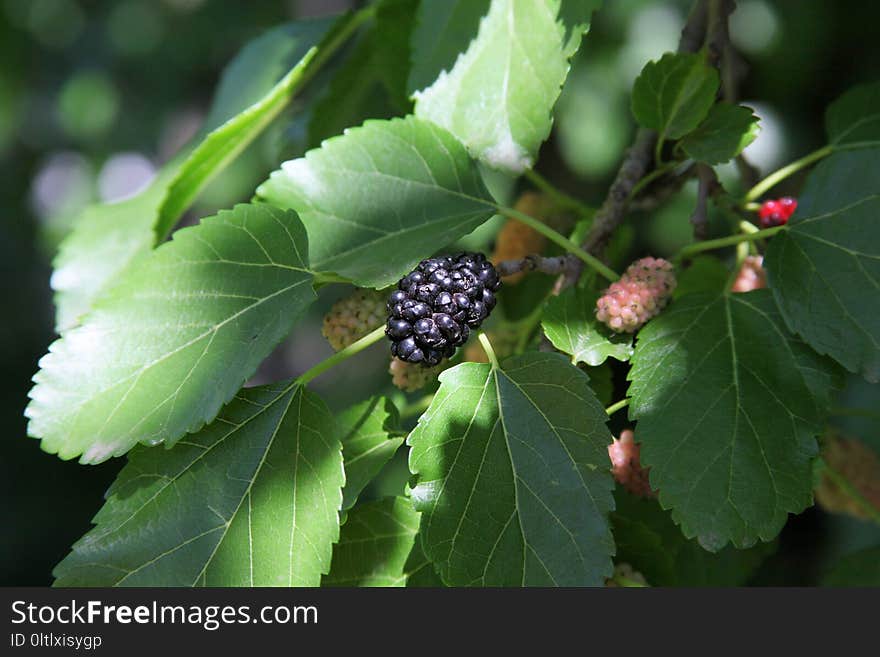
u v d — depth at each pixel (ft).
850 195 1.28
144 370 1.24
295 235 1.27
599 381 1.35
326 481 1.23
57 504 3.77
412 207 1.32
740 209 1.41
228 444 1.24
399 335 1.23
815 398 1.24
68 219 4.21
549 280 1.50
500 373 1.25
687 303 1.28
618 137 2.63
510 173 1.33
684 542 1.36
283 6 3.79
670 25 2.66
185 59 3.96
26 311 4.34
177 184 1.44
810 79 2.80
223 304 1.25
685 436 1.23
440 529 1.21
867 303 1.24
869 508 1.43
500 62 1.35
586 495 1.21
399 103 1.54
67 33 4.21
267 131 2.76
